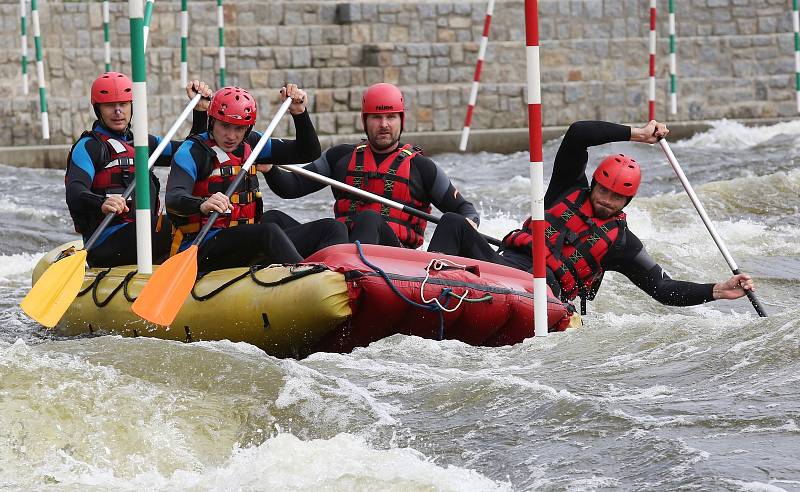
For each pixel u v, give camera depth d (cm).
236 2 6050
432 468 1308
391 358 1803
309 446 1401
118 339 1756
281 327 1902
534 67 1914
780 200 3741
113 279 2145
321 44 6122
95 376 1571
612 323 1975
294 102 2292
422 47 6150
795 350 1595
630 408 1448
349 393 1568
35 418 1441
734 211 3647
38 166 5516
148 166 2102
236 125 2122
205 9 6019
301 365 1691
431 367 1725
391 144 2428
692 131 6169
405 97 6075
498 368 1714
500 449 1362
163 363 1644
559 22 6331
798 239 3275
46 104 5375
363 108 2433
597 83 6297
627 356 1711
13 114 5719
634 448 1315
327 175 2494
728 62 6450
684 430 1353
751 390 1473
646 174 4672
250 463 1368
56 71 5869
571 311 2044
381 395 1580
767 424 1349
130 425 1458
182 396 1550
